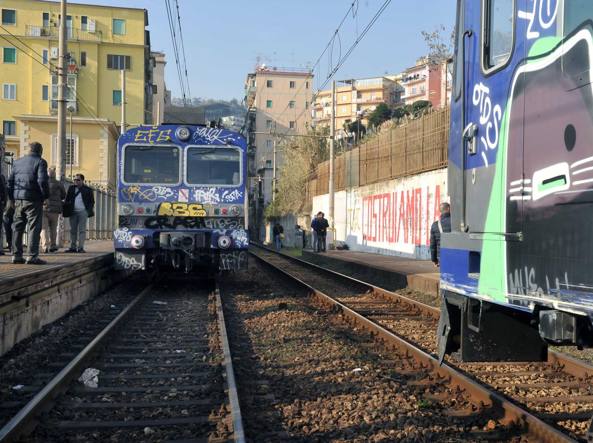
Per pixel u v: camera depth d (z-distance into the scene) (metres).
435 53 26.77
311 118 89.75
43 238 14.40
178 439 4.51
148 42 64.50
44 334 8.19
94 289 12.11
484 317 4.82
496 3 4.23
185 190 12.94
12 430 4.26
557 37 3.33
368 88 100.12
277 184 53.78
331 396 5.61
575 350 7.56
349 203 30.91
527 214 3.61
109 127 50.50
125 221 12.81
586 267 2.99
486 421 4.86
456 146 4.94
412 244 21.58
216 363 6.89
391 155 24.11
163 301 12.16
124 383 6.10
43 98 57.94
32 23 58.38
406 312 11.23
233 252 13.00
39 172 9.74
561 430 4.62
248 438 4.52
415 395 5.63
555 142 3.32
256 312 10.91
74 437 4.55
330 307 11.69
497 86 4.11
